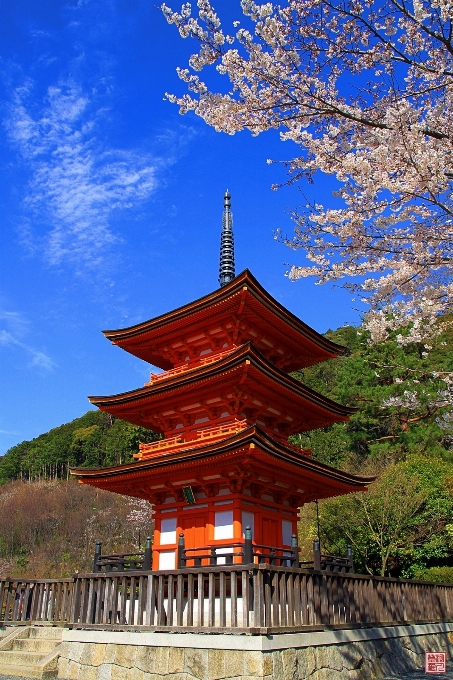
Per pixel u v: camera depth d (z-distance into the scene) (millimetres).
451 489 34625
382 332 15516
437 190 12125
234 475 18359
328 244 14398
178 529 20000
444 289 14297
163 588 15250
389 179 12367
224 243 26750
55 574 55000
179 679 13602
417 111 11555
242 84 13336
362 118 12328
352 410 23656
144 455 21875
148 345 23875
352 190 14688
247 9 12273
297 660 13516
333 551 34750
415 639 20328
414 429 46594
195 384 19859
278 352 23547
